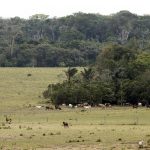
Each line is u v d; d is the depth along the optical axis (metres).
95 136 88.62
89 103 171.75
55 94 172.12
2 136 89.31
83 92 172.12
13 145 80.25
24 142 83.06
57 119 124.75
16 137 88.06
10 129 99.44
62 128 100.81
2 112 145.25
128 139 85.44
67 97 170.62
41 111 147.50
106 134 91.00
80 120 121.31
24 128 101.25
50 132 94.06
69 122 116.06
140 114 135.62
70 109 154.62
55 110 150.25
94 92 173.25
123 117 128.25
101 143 81.88
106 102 174.62
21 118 128.00
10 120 121.44
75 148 77.62
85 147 78.38
